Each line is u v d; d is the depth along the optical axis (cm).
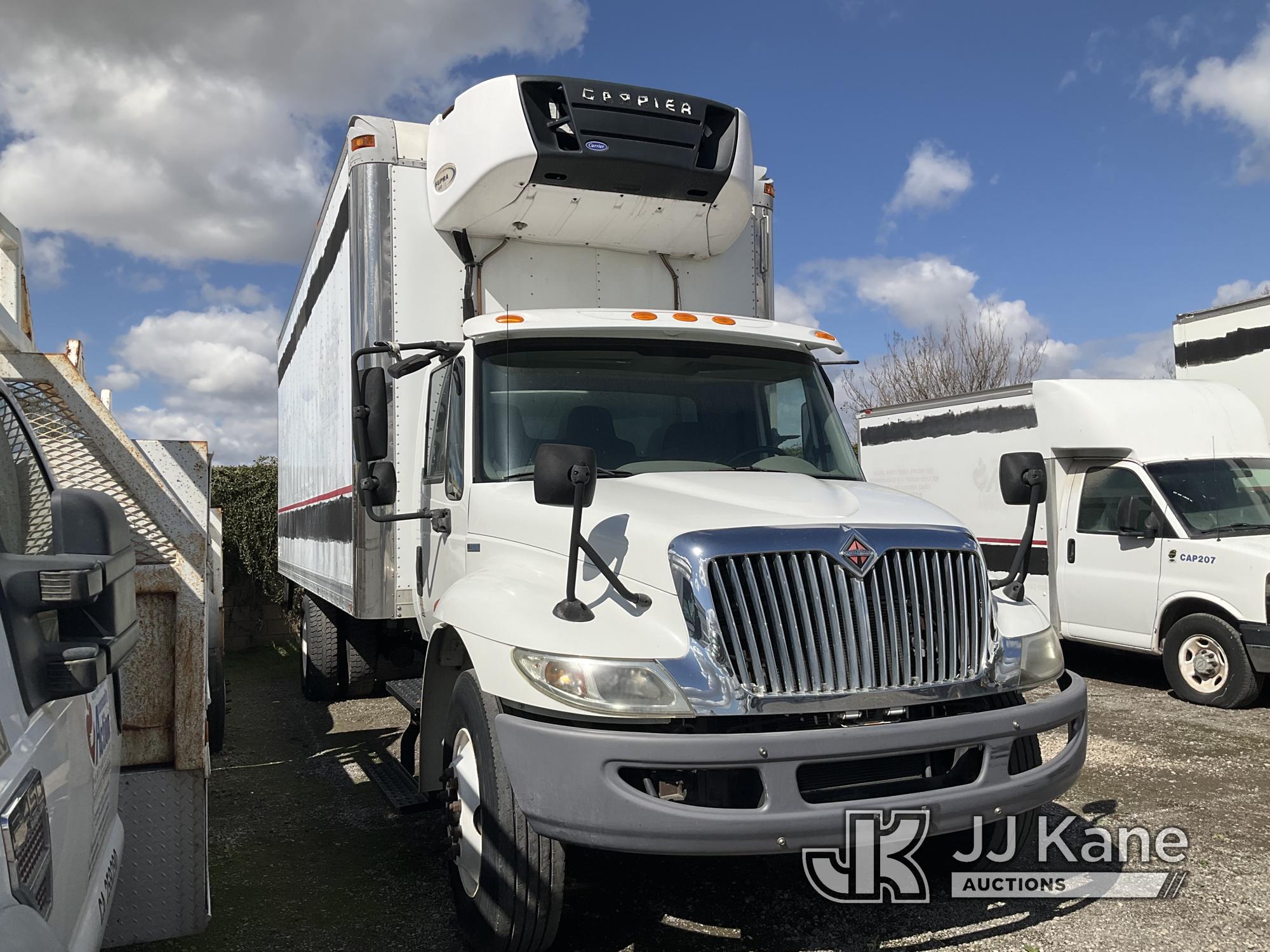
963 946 379
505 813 340
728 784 316
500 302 535
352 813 574
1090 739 711
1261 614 798
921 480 1177
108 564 219
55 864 218
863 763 336
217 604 716
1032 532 412
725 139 521
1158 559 886
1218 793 573
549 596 347
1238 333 1077
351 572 554
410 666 795
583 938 391
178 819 364
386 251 527
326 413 686
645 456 440
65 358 353
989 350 2759
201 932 376
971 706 362
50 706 228
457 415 459
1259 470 916
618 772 309
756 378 479
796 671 325
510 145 473
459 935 398
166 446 379
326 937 398
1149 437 927
